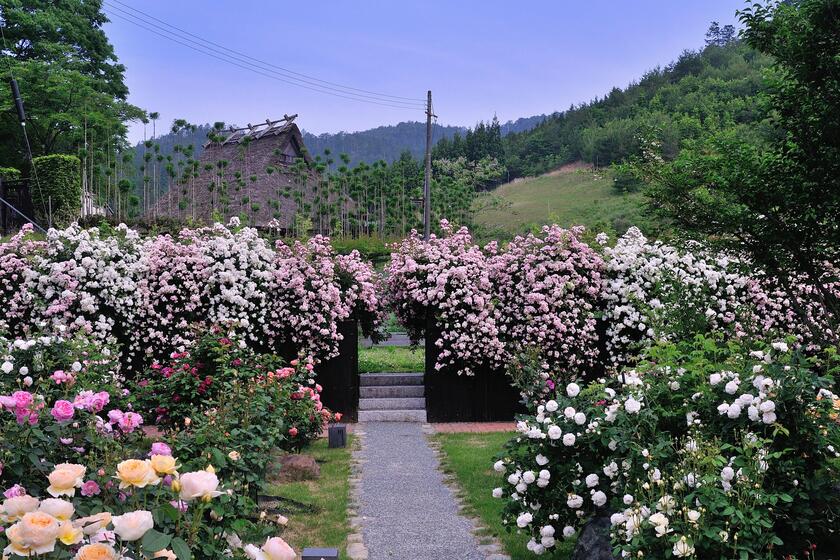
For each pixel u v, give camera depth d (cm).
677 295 777
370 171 3141
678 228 789
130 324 1004
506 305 1070
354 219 2784
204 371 796
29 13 2772
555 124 7731
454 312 1055
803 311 733
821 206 650
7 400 296
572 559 416
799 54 643
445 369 1080
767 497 333
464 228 1128
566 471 429
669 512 336
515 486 443
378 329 1186
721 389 402
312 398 852
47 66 2633
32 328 960
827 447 378
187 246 1040
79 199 2244
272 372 820
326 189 2836
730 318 991
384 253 2230
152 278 1020
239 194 2730
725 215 712
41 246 996
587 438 423
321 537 521
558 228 1056
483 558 476
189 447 416
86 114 2600
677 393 425
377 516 577
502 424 1050
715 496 331
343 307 1063
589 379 1062
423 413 1078
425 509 597
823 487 371
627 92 7644
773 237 690
